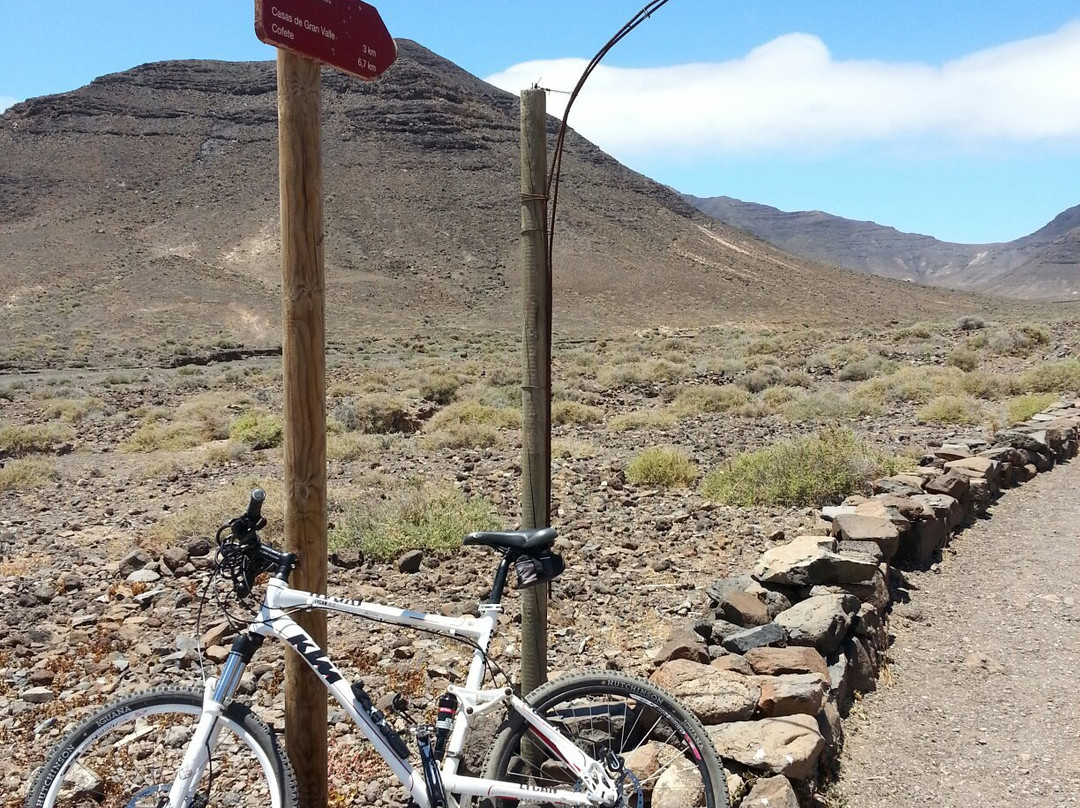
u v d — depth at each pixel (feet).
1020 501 31.42
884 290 554.87
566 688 10.77
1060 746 14.58
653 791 11.48
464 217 520.01
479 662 10.32
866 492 31.42
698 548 27.22
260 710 16.07
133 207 522.47
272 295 346.95
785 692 13.71
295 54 10.42
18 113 642.22
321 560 11.18
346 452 53.01
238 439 61.16
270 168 578.66
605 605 22.13
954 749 14.66
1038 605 21.04
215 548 28.02
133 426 79.61
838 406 65.05
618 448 53.21
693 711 13.66
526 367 12.50
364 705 10.13
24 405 100.17
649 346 181.88
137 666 18.74
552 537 10.45
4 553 30.19
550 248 12.43
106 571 26.61
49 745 15.06
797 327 352.28
